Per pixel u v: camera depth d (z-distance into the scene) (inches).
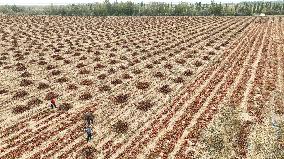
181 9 5693.9
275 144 803.4
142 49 2527.1
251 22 4212.6
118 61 2154.3
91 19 4968.0
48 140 1154.0
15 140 1160.2
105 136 1175.0
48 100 1510.8
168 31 3452.3
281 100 1445.6
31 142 1141.7
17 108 1398.9
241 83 1675.7
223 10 5684.1
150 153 1051.3
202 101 1456.7
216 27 3705.7
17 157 1048.8
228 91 1569.9
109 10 5900.6
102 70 1966.0
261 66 1977.1
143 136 1166.3
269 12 5949.8
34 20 4749.0
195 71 1925.4
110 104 1457.9
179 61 2110.0
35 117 1332.4
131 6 5846.5
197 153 1031.0
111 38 3053.6
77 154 1059.9
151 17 5241.1
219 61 2126.0
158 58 2236.7
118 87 1673.2
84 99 1517.0
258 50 2412.6
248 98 1475.1
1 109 1411.2
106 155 1050.1
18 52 2417.6
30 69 1982.0
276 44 2618.1
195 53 2363.4
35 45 2706.7
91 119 1261.1
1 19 4776.1
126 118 1316.4
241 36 3043.8
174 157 1021.8
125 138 1159.6
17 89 1646.2
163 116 1323.8
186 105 1422.2
